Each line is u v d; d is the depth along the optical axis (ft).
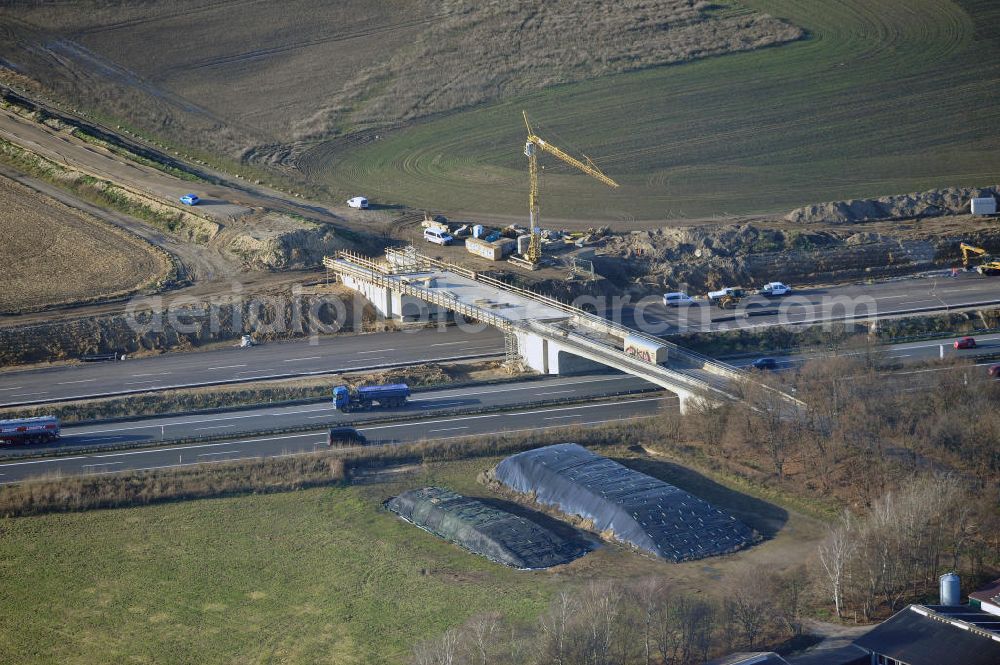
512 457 554.05
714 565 478.59
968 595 447.01
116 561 500.33
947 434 539.29
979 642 405.18
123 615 464.65
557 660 407.03
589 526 511.40
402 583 476.13
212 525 525.34
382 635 443.32
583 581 470.80
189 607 467.93
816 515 510.17
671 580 465.88
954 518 475.31
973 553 469.16
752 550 488.85
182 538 516.32
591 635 410.93
